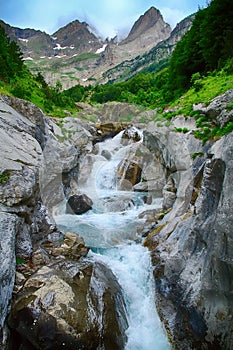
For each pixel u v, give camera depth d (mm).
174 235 5242
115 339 3834
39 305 3611
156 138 8273
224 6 12195
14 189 5086
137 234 6207
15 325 3531
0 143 5930
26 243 4895
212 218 4211
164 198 6988
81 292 4023
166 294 4531
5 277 3676
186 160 6535
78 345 3438
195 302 4070
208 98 8828
